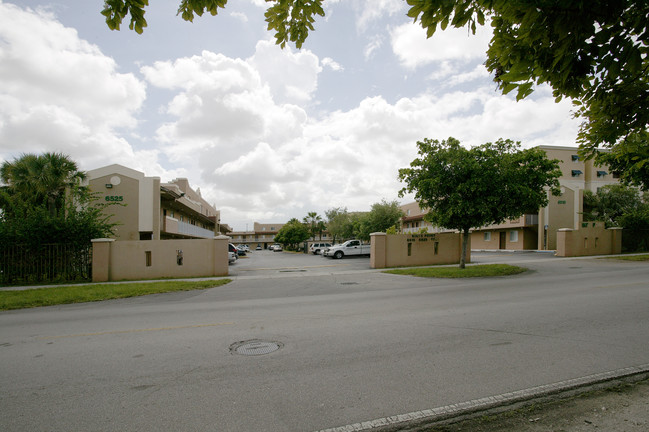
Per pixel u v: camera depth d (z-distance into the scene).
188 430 3.04
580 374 4.04
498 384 3.82
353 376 4.10
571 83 2.26
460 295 9.80
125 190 25.03
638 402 3.38
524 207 15.20
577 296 9.05
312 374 4.19
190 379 4.12
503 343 5.21
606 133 2.78
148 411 3.38
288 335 5.91
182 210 34.97
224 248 16.83
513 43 2.11
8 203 16.84
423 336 5.65
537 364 4.36
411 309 7.91
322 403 3.47
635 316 6.75
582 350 4.84
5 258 14.63
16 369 4.58
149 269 16.19
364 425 3.07
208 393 3.74
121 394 3.77
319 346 5.25
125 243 16.03
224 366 4.52
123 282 14.55
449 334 5.73
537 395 3.56
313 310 8.10
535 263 19.20
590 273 14.50
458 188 14.80
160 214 26.12
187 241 16.58
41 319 7.96
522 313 7.18
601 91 2.43
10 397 3.75
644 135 2.98
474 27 2.20
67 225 15.38
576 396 3.54
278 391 3.75
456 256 21.05
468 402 3.44
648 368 4.19
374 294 10.52
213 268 16.67
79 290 12.02
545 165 15.34
